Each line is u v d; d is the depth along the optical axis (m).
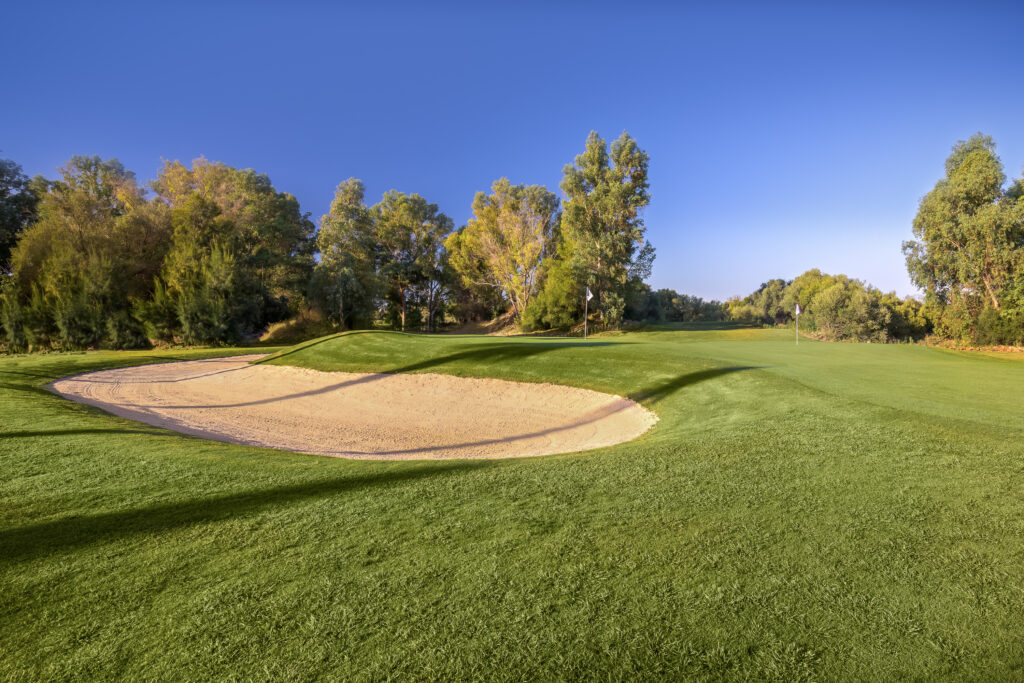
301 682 2.09
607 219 39.94
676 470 5.05
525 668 2.13
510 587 2.80
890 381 10.27
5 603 2.76
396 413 13.04
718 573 2.90
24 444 6.58
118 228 38.97
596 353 15.66
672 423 9.02
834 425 6.67
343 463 5.93
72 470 5.38
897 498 4.04
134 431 8.06
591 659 2.18
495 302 62.31
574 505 4.10
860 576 2.84
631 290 42.97
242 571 3.06
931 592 2.66
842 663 2.12
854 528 3.48
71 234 37.34
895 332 40.41
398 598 2.71
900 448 5.49
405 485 4.77
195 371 20.77
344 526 3.73
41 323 32.62
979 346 29.52
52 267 33.91
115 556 3.29
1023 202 28.44
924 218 32.09
